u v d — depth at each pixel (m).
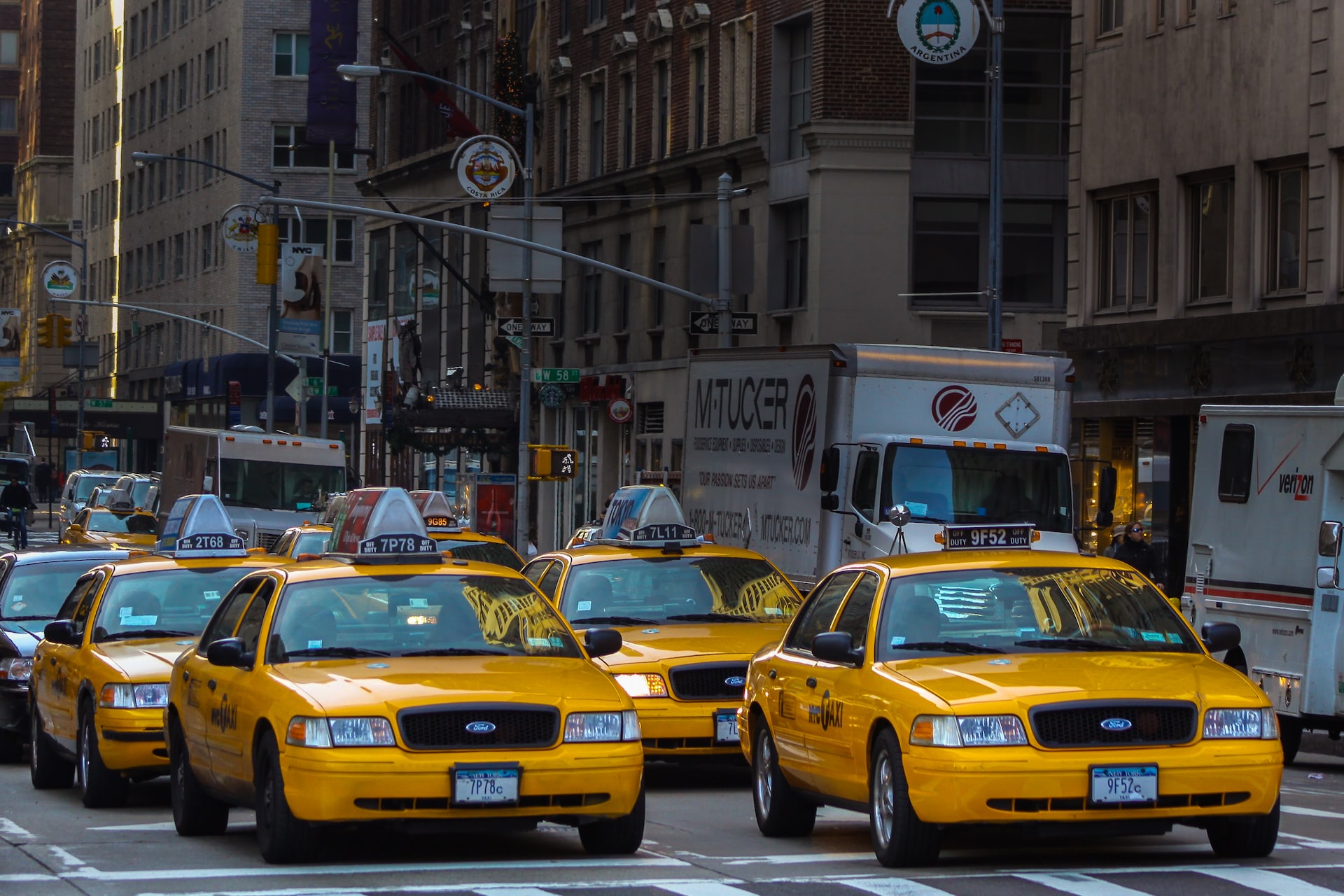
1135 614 17.69
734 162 67.75
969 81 62.75
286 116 131.50
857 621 18.02
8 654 28.30
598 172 80.38
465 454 93.69
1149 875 15.98
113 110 167.12
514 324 61.69
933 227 62.62
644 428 74.62
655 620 24.89
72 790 25.06
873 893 15.20
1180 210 49.53
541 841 18.97
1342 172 44.22
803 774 18.45
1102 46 52.72
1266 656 28.31
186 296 143.50
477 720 16.52
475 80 94.44
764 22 65.88
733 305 52.78
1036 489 33.22
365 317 109.00
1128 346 50.78
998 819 15.56
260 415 126.56
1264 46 46.38
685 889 15.65
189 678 19.55
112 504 67.56
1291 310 44.88
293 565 19.31
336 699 16.50
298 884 16.08
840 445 32.97
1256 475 28.69
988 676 16.19
